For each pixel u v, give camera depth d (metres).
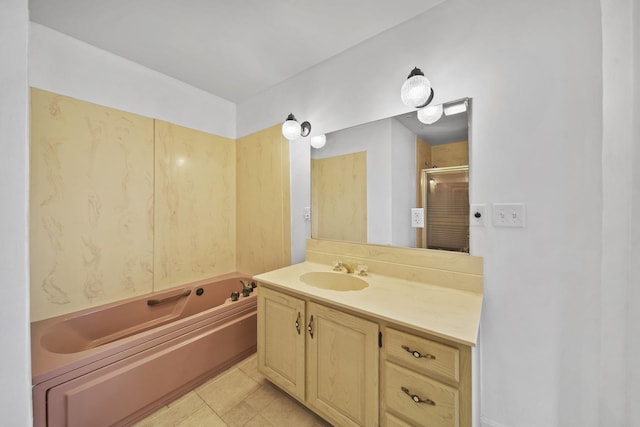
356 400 1.10
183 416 1.36
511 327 1.15
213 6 1.35
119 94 1.84
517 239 1.13
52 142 1.57
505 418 1.17
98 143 1.75
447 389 0.86
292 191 2.10
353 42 1.65
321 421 1.32
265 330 1.51
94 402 1.19
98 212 1.76
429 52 1.36
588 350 0.99
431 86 1.35
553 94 1.04
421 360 0.92
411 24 1.42
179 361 1.50
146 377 1.36
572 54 1.01
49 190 1.57
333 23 1.47
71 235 1.65
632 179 0.75
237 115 2.61
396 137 1.49
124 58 1.85
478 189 1.22
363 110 1.64
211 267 2.45
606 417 0.85
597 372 0.97
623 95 0.78
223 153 2.53
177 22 1.48
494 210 1.18
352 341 1.11
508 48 1.13
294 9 1.37
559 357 1.05
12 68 0.45
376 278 1.50
